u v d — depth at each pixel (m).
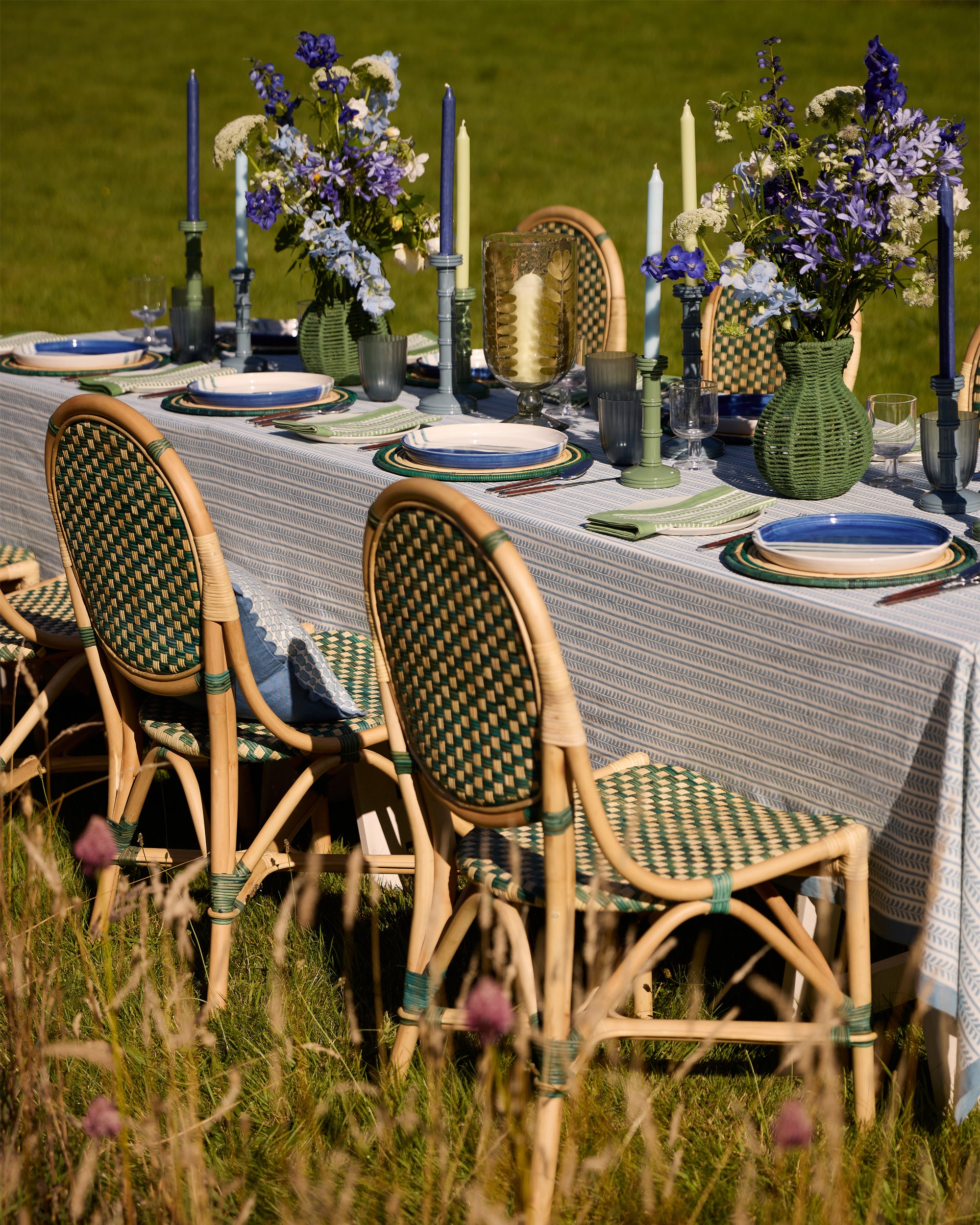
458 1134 2.37
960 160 2.73
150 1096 2.30
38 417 4.07
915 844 2.31
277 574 3.58
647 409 3.06
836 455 2.92
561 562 2.80
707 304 4.59
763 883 2.44
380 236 4.10
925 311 9.82
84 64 22.81
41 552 4.27
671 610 2.61
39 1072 2.20
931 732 2.23
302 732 2.89
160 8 27.80
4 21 26.81
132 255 12.46
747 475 3.21
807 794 2.48
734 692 2.54
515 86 20.42
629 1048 2.73
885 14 23.80
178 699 3.08
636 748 2.78
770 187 2.88
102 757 3.50
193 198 4.46
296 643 2.85
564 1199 2.04
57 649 3.54
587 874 2.34
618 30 24.11
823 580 2.45
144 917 2.38
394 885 3.32
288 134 3.90
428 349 4.82
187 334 4.44
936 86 17.77
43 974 2.38
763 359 4.63
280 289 11.25
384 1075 2.53
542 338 3.46
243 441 3.53
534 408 3.62
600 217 13.34
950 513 2.88
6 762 3.34
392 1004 2.88
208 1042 2.27
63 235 13.33
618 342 4.61
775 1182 2.27
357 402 3.97
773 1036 2.29
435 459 3.18
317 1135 2.33
